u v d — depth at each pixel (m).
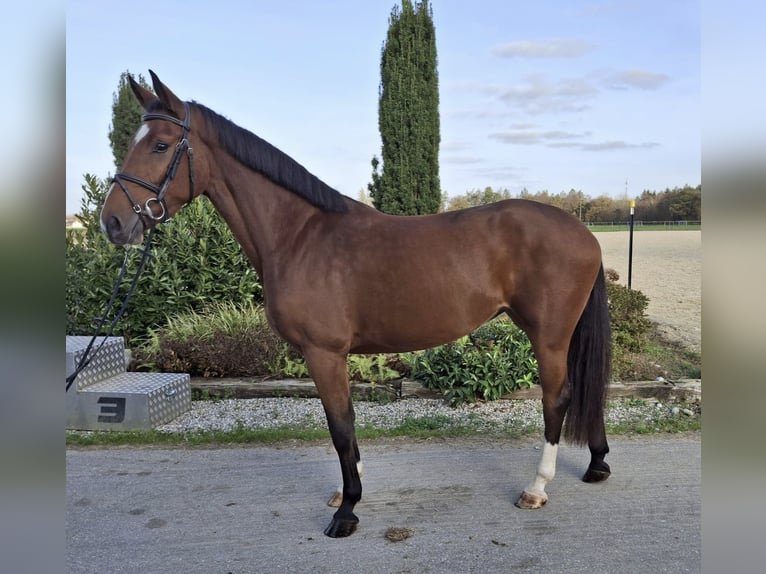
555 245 2.63
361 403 4.69
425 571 2.30
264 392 4.92
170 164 2.47
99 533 2.67
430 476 3.21
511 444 3.70
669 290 8.04
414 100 7.47
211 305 5.82
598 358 2.83
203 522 2.76
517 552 2.42
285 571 2.33
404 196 7.55
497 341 4.92
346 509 2.62
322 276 2.55
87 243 5.87
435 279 2.58
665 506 2.81
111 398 4.11
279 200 2.65
